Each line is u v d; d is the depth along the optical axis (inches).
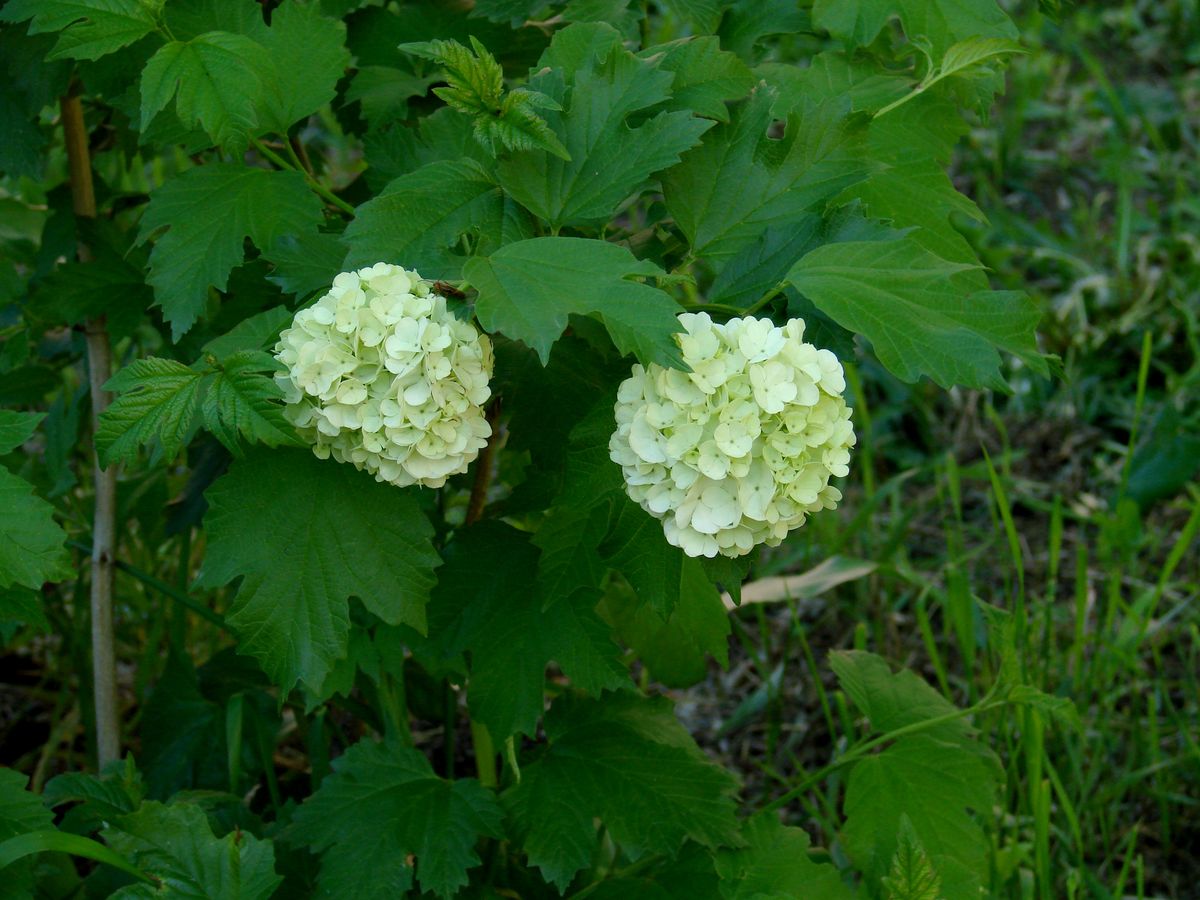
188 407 17.2
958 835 23.5
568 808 21.6
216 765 26.1
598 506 19.2
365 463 18.6
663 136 18.8
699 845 22.8
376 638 21.7
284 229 20.4
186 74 19.0
